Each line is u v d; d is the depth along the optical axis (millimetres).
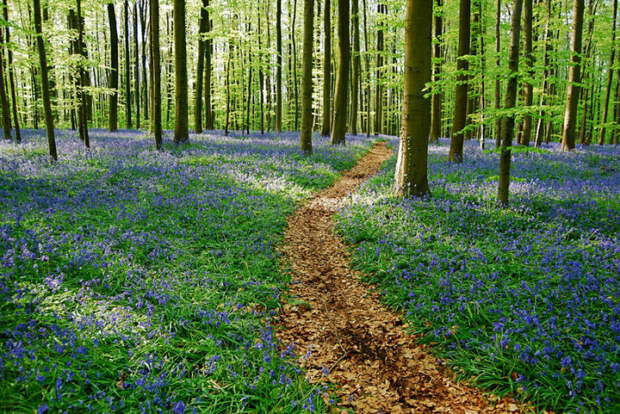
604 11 28547
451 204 10445
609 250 7402
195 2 22297
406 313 6148
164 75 52906
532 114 8836
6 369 3715
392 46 35188
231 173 14531
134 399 3824
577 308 5414
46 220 7828
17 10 27469
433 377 4844
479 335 5238
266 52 24594
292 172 16219
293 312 6453
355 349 5457
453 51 34438
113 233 7801
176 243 8078
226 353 4789
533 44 20500
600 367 4328
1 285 4902
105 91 17562
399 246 8266
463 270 6871
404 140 11266
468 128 10781
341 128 25422
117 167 13578
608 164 16781
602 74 36562
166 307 5555
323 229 10711
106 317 4918
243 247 8430
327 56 24875
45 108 13078
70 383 3887
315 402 4203
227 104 27266
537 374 4414
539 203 10383
